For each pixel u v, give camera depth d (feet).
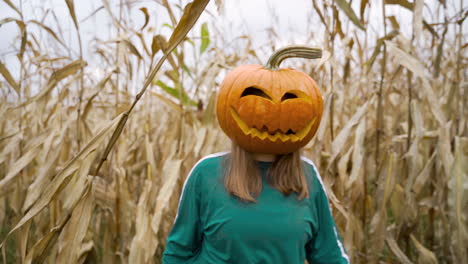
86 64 7.93
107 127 4.92
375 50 7.25
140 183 10.37
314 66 9.33
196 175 5.01
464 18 7.61
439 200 8.29
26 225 6.43
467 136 7.96
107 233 8.55
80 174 5.21
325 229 5.18
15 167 7.25
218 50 9.63
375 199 8.27
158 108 14.70
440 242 8.57
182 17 4.33
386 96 9.43
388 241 7.71
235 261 4.61
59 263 5.43
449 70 10.19
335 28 7.66
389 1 6.97
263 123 4.58
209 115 8.38
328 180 7.95
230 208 4.61
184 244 5.03
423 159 9.74
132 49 7.94
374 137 9.33
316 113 4.89
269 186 4.82
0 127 9.94
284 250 4.57
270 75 4.76
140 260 7.04
